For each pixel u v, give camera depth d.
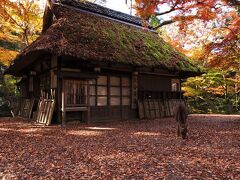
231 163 5.38
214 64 11.54
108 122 13.36
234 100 24.50
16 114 17.67
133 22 17.91
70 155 6.13
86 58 11.29
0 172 4.87
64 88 11.81
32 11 15.71
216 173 4.77
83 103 12.55
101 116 13.70
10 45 24.78
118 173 4.80
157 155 6.12
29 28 17.02
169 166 5.24
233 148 6.79
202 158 5.82
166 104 16.70
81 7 15.00
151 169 5.04
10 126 11.46
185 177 4.56
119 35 14.80
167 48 17.31
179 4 10.62
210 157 5.90
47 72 13.73
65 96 11.94
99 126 11.57
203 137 8.55
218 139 8.12
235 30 10.77
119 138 8.42
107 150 6.65
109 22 15.68
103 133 9.47
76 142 7.72
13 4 13.95
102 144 7.43
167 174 4.73
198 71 16.98
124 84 14.98
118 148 6.89
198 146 7.11
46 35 11.55
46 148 6.87
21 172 4.87
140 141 7.89
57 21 12.71
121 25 16.48
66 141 7.88
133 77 15.22
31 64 14.93
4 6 14.14
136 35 16.34
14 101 23.08
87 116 12.63
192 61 17.67
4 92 23.12
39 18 16.11
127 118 14.90
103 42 12.98
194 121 13.64
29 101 15.48
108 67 13.65
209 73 21.06
